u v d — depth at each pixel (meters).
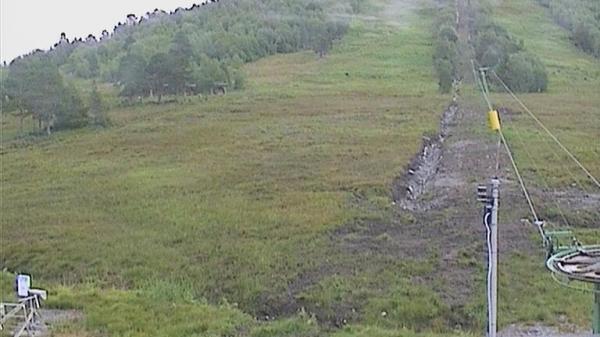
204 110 57.25
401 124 47.12
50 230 29.47
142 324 19.00
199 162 39.97
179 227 28.64
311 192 32.09
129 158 42.56
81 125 56.09
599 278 10.73
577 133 42.53
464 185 32.72
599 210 28.33
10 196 35.66
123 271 24.59
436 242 25.30
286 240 26.14
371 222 27.83
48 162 43.53
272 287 22.30
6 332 17.83
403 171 35.56
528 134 42.09
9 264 26.27
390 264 23.39
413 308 20.14
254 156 40.31
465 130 44.50
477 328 19.16
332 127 47.06
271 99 60.78
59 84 61.69
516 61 64.38
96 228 29.50
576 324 18.64
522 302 20.14
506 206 28.33
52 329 18.52
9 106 62.34
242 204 30.98
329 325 19.59
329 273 23.00
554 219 27.17
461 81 63.59
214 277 23.42
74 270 25.20
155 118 56.06
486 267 22.67
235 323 19.28
